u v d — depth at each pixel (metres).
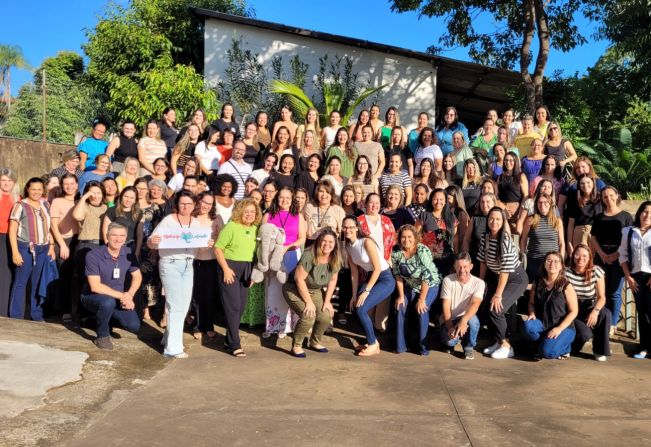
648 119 15.63
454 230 6.89
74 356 5.16
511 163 7.67
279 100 14.42
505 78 15.19
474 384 5.04
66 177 6.84
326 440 3.74
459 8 15.67
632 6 14.40
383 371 5.41
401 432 3.91
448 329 6.14
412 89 14.95
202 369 5.29
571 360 6.03
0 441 3.42
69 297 6.95
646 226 6.33
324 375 5.21
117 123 17.27
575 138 14.12
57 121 18.45
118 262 5.71
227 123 8.82
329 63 14.84
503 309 6.13
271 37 14.85
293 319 6.53
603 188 6.96
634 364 5.91
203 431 3.84
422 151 8.62
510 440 3.82
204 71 14.96
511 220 7.38
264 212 6.73
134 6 17.16
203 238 5.58
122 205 6.58
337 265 5.86
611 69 18.19
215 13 14.53
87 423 3.87
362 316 6.06
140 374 5.02
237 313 5.81
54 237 6.73
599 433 3.99
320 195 6.79
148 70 16.08
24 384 4.32
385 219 6.46
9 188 6.63
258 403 4.41
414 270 6.11
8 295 6.61
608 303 6.83
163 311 7.29
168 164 8.33
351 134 9.12
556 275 6.05
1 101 27.80
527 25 13.29
